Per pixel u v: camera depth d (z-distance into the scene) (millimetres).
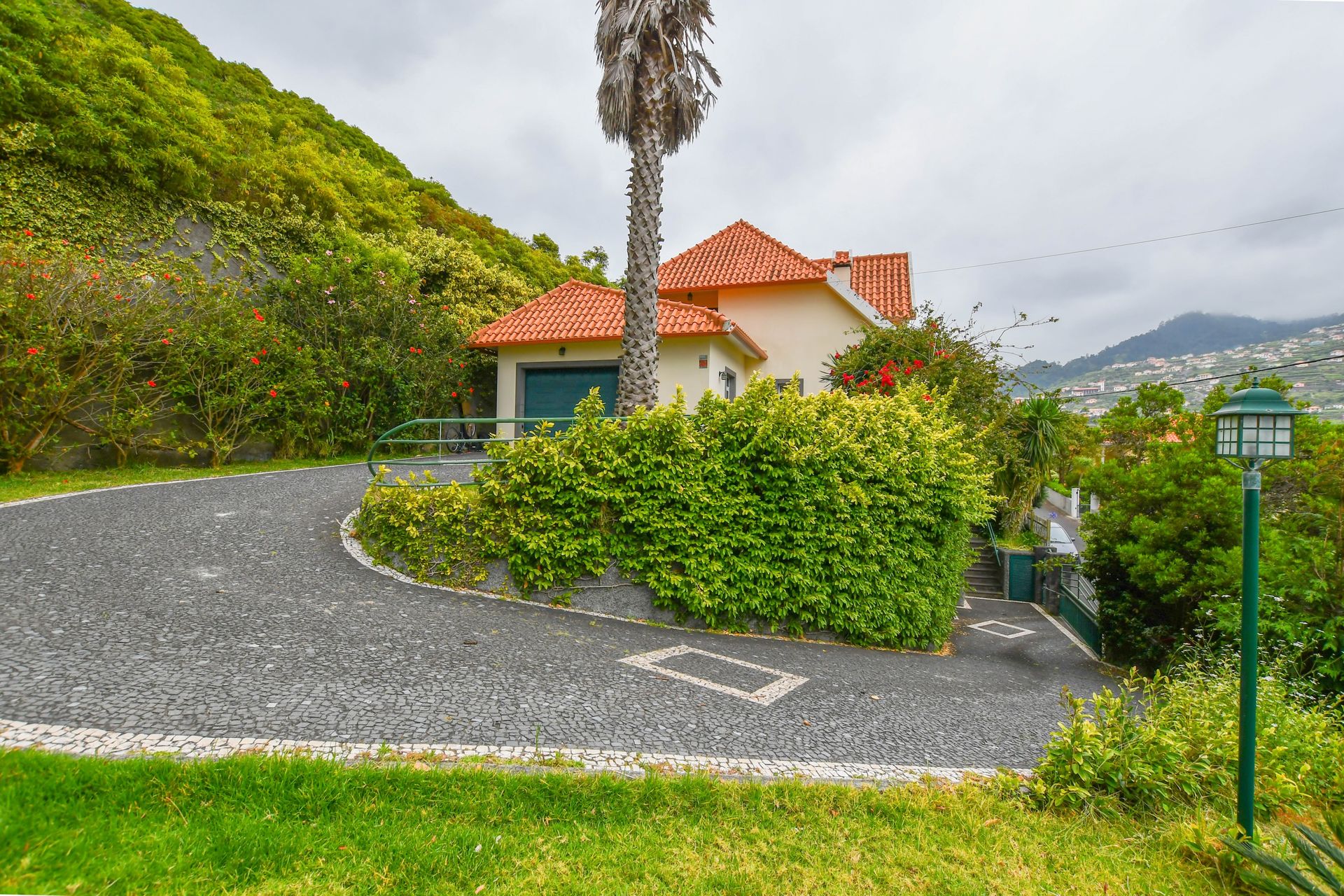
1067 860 3035
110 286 9484
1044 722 5332
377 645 4680
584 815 2945
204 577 5523
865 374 13930
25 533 5863
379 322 14305
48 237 10734
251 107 19469
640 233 9336
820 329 17141
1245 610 3109
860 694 5320
